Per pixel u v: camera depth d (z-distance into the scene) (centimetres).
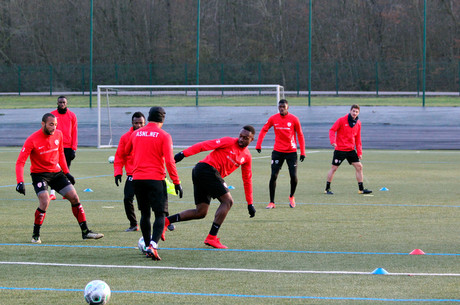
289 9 7688
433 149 4022
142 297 934
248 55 7581
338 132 2102
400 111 4175
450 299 923
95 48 7681
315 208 1822
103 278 1049
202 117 4312
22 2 7644
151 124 1208
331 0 7719
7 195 2062
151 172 1184
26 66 7250
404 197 2025
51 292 962
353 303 905
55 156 1370
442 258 1197
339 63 6862
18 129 4369
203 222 1609
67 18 7662
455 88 6475
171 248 1297
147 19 7619
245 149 1332
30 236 1413
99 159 3303
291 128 1836
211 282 1022
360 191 2122
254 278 1048
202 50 7544
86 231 1381
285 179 2519
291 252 1255
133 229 1491
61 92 6938
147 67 6738
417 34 7394
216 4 7562
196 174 1307
